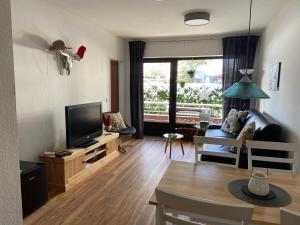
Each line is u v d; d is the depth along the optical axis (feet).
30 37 9.46
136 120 18.56
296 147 6.61
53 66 10.85
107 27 14.69
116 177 11.00
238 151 7.05
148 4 10.50
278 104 10.68
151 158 13.82
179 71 18.26
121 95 18.71
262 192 4.75
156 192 3.71
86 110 11.46
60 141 11.53
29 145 9.66
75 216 7.82
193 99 18.39
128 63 18.57
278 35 11.16
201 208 3.41
